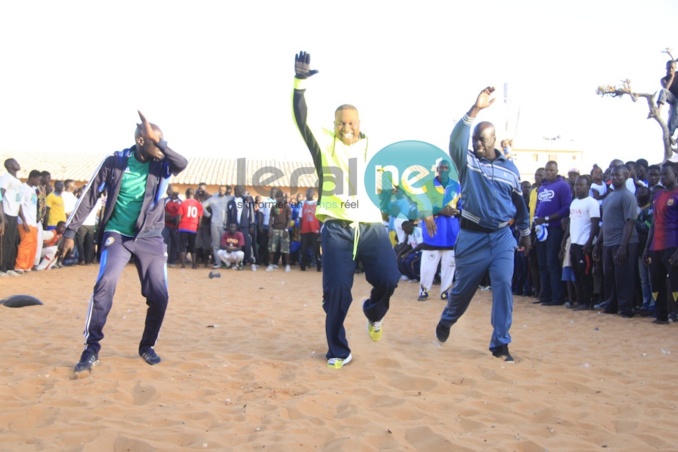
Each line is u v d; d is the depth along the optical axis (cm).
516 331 777
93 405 423
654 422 404
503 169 571
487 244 579
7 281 1265
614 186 914
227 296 1114
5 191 1370
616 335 754
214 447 348
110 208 524
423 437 370
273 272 1709
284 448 344
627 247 894
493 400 450
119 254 526
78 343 636
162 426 385
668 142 1414
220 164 3048
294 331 738
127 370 518
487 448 351
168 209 1769
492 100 549
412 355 593
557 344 683
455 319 618
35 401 431
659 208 836
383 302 566
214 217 1780
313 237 1748
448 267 1071
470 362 561
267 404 431
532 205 1166
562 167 3159
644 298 930
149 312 545
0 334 682
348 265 536
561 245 1023
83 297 1039
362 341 661
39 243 1517
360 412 411
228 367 536
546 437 376
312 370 525
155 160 530
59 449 344
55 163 2906
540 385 489
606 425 403
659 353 637
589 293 998
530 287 1181
